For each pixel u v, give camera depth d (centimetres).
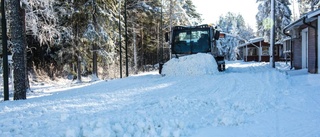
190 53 1584
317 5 3039
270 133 439
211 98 743
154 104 680
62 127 473
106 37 2077
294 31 1891
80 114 573
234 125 493
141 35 3409
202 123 506
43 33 1521
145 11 3036
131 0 2912
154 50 3806
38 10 1396
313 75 1149
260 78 1084
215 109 620
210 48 1579
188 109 619
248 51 4959
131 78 1453
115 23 2222
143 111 581
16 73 978
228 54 6881
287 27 1784
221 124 498
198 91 873
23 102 763
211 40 1589
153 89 942
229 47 6875
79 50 2064
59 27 1856
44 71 2200
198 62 1387
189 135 437
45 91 1394
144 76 1558
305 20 1319
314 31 1334
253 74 1194
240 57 6919
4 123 511
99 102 715
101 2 2094
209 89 906
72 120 521
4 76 992
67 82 2030
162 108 630
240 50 6888
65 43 2061
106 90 981
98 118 506
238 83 1004
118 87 1060
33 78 1969
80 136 420
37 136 429
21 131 456
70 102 720
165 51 3809
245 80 1060
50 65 2273
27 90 1353
